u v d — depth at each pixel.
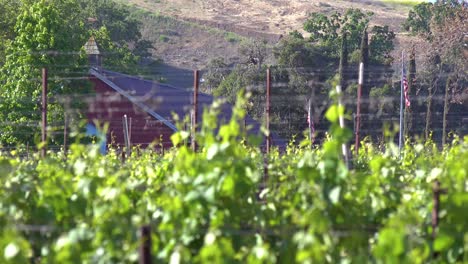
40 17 62.47
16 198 16.20
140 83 63.38
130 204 15.91
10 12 89.81
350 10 124.19
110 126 59.59
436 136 75.00
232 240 14.44
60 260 13.22
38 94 59.53
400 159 25.66
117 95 44.53
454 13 108.81
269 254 13.08
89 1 128.00
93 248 13.64
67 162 21.08
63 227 15.21
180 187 15.01
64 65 61.69
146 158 25.05
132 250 13.15
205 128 15.36
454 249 13.93
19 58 61.38
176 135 16.39
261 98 66.75
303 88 67.50
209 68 96.81
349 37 110.25
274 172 17.75
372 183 16.08
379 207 15.61
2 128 58.72
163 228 14.30
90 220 14.62
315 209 14.13
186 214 14.41
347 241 13.90
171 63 149.38
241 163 14.95
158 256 13.51
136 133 59.41
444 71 87.31
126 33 125.25
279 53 84.25
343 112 14.91
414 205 16.25
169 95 61.16
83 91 61.41
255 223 15.26
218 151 14.95
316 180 14.70
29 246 13.41
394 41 136.88
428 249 13.56
